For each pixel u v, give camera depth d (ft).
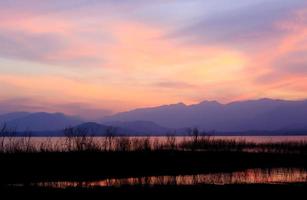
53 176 126.11
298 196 93.81
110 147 182.19
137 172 138.21
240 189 100.68
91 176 127.95
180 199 90.53
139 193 95.81
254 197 92.58
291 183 111.55
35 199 88.94
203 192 97.30
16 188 101.04
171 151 195.52
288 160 182.91
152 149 194.70
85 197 91.35
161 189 100.58
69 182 115.96
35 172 131.44
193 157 180.96
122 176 129.29
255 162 173.99
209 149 221.46
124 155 171.94
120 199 89.97
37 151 167.84
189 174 136.36
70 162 149.79
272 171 147.13
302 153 212.43
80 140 176.55
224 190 99.50
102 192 96.53
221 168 153.58
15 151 160.15
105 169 141.79
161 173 137.59
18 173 128.98
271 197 92.68
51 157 156.66
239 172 143.23
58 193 94.79
